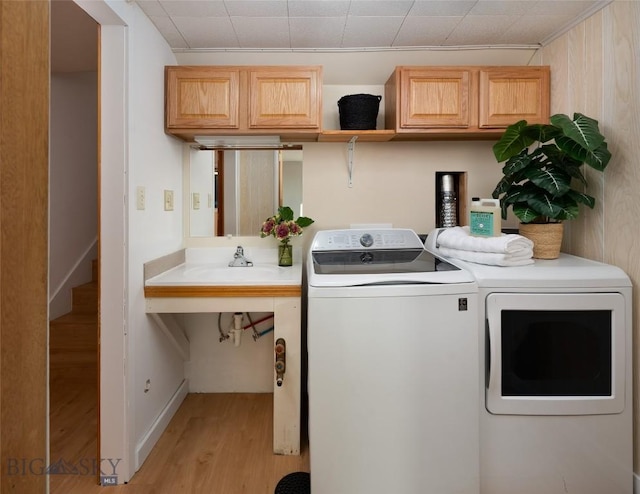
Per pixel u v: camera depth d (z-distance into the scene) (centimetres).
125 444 170
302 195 247
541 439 155
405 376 147
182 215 244
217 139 230
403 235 212
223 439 205
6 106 69
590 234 186
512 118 211
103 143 167
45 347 80
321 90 210
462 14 188
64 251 294
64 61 269
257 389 259
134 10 173
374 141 243
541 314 155
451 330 148
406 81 210
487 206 178
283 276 205
